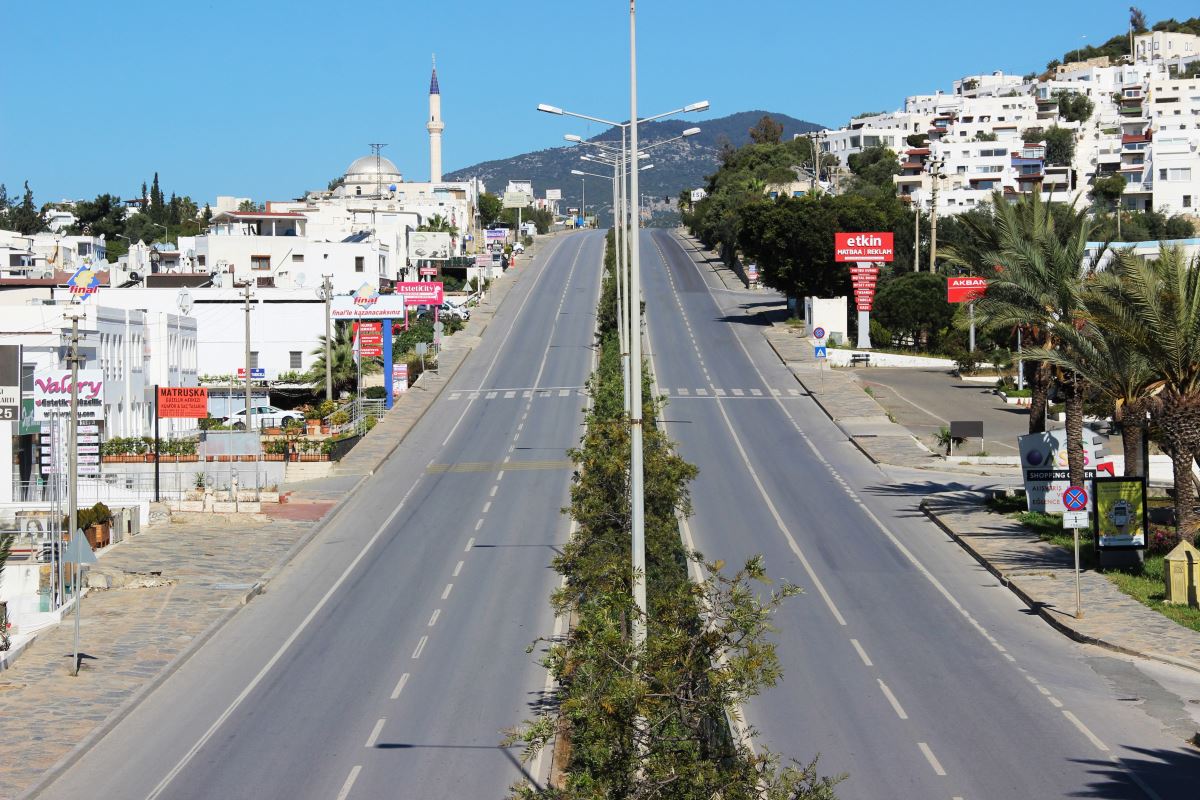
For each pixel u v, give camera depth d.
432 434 76.00
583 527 38.94
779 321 118.44
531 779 25.50
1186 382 41.84
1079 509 37.44
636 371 24.36
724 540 48.97
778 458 66.62
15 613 40.22
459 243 185.50
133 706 31.55
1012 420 78.38
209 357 100.31
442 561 47.25
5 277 120.12
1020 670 32.56
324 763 26.95
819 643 35.47
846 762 25.83
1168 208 183.88
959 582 42.50
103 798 25.34
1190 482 41.97
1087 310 43.72
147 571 45.91
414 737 28.50
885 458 66.12
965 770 25.19
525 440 72.81
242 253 130.00
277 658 35.69
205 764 27.19
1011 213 50.38
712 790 15.91
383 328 84.44
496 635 37.22
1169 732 27.48
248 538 51.81
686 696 16.89
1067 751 26.28
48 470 57.78
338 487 62.25
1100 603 38.38
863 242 103.88
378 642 37.00
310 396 99.69
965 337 103.12
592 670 17.94
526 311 126.50
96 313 69.88
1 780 26.14
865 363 101.94
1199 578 37.66
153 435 73.88
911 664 33.28
